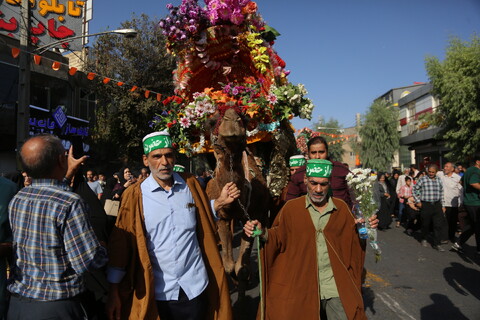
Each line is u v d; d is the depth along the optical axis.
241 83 5.49
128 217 2.91
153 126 5.64
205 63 5.08
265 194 4.57
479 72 18.19
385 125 39.22
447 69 19.81
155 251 2.93
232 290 5.67
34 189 2.51
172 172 3.04
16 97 14.77
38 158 2.49
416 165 34.84
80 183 3.62
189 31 4.77
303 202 3.36
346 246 3.33
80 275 2.54
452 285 5.98
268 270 3.30
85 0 19.17
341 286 3.16
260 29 5.23
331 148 50.62
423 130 31.42
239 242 9.52
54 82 17.27
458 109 18.98
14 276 2.52
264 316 3.24
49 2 15.99
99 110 19.34
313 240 3.26
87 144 18.44
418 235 10.78
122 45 18.23
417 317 4.71
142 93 18.17
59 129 16.67
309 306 3.17
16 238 2.48
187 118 4.64
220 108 4.11
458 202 9.38
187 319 2.94
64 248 2.46
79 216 2.46
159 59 18.06
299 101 4.78
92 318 2.83
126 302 2.89
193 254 3.03
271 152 5.24
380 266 7.21
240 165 4.00
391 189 13.77
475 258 7.82
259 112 4.61
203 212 3.18
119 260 2.83
